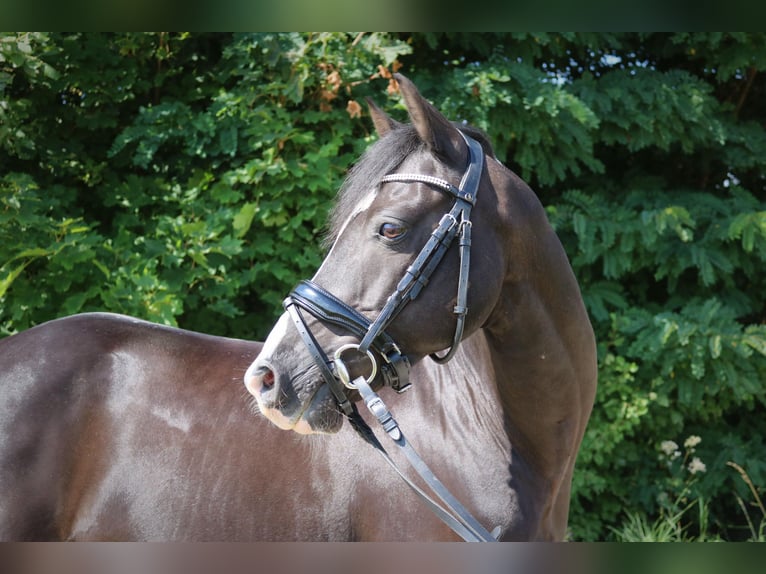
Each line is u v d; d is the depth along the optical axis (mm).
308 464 1591
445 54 3785
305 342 1318
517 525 1477
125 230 3186
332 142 3213
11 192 2902
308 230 3389
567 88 3582
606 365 3457
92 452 1618
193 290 3232
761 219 3350
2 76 3006
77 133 3539
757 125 4008
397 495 1524
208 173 3271
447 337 1358
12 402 1597
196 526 1575
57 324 1774
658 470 3709
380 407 1300
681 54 4156
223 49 3318
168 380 1699
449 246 1346
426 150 1397
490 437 1544
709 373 3496
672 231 3590
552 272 1482
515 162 3885
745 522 3908
